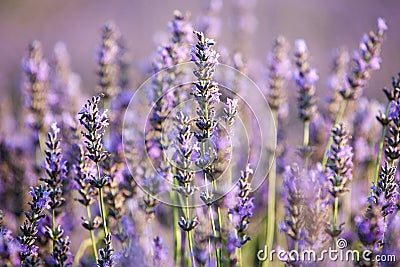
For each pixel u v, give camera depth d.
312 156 6.75
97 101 4.68
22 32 20.27
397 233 4.52
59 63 8.34
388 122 5.35
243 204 4.79
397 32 17.52
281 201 6.62
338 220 5.92
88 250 6.33
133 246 5.09
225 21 14.90
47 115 7.07
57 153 4.95
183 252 5.91
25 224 4.72
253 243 6.36
